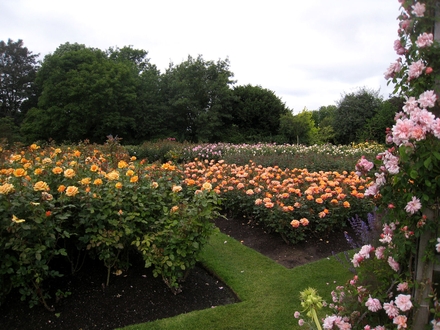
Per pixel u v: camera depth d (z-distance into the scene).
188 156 13.88
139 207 3.40
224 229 5.29
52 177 3.53
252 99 30.31
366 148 14.66
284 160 9.57
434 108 1.69
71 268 3.44
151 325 2.83
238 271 3.88
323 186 5.01
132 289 3.30
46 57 27.75
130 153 15.73
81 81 24.45
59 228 2.90
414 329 1.79
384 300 2.00
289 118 25.02
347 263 3.62
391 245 1.96
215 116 27.30
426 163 1.50
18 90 33.81
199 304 3.23
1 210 2.64
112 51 35.59
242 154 10.80
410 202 1.68
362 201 5.08
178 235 3.11
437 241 1.65
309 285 3.57
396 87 1.85
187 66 28.73
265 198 4.65
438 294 1.81
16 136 25.20
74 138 25.22
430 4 1.65
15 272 2.87
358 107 21.97
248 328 2.86
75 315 2.90
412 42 1.74
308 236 4.83
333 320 2.00
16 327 2.73
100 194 3.25
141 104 27.58
